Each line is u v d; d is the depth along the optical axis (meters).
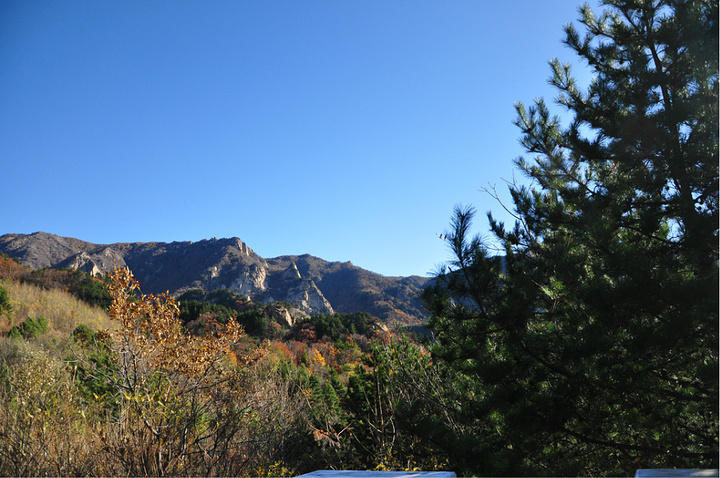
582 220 4.49
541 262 4.77
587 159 5.54
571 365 4.18
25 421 6.43
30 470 5.61
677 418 4.21
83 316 37.25
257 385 9.84
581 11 5.86
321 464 8.01
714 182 4.41
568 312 4.55
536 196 5.68
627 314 4.14
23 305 35.41
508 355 4.49
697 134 4.55
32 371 8.69
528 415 4.23
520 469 3.99
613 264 4.23
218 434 7.09
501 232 5.36
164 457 6.10
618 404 4.25
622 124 4.79
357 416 8.72
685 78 4.81
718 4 4.34
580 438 4.32
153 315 7.79
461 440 4.14
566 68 5.97
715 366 3.82
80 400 8.15
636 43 5.31
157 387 7.31
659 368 4.18
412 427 4.42
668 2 4.95
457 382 5.88
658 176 4.74
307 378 14.27
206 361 8.06
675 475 1.51
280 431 8.62
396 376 7.45
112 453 5.87
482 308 4.48
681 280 3.95
